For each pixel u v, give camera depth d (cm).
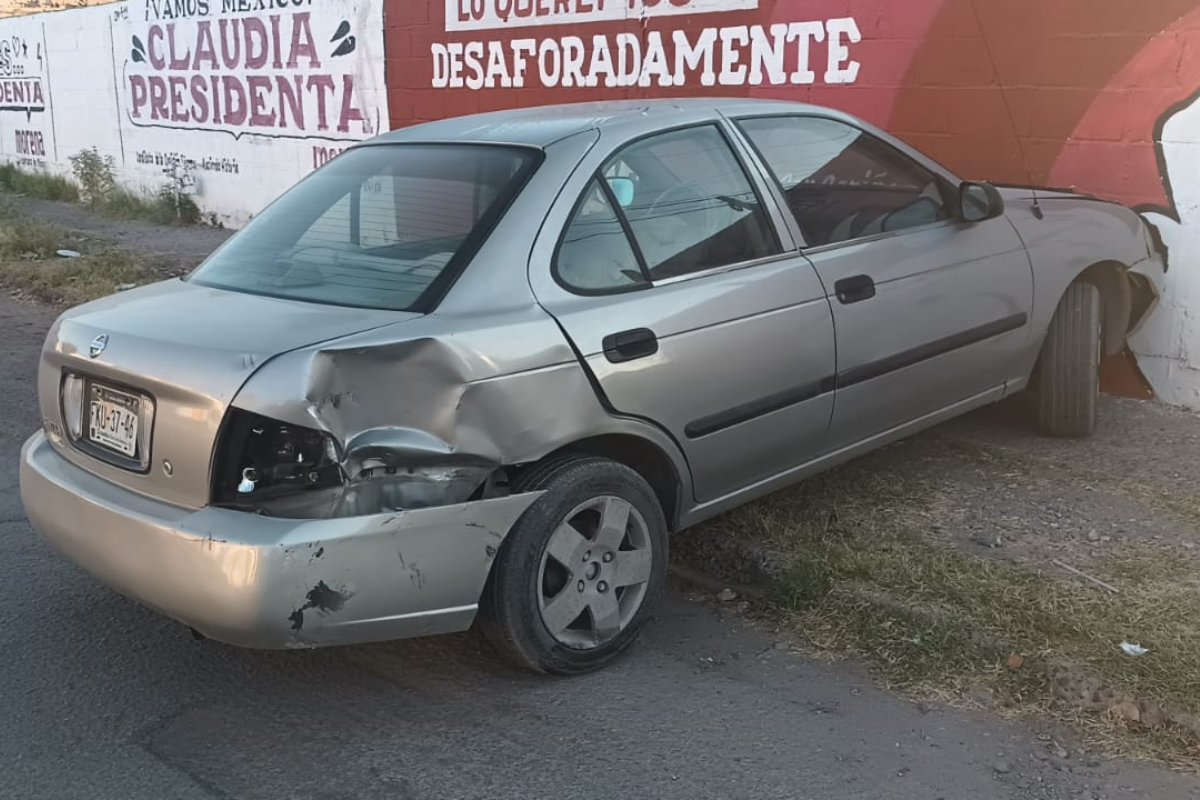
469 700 349
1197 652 347
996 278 484
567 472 340
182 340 318
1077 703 333
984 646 360
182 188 1459
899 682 350
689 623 398
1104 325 569
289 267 374
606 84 891
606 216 372
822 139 452
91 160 1591
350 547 297
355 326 316
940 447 545
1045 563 415
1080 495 481
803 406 412
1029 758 312
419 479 312
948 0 665
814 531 446
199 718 341
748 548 432
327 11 1152
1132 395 626
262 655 379
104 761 318
